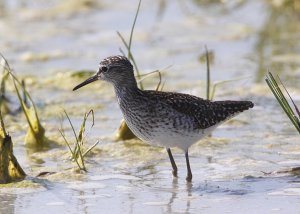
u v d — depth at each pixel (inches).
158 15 933.2
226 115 492.7
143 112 473.4
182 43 832.9
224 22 906.1
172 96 480.7
